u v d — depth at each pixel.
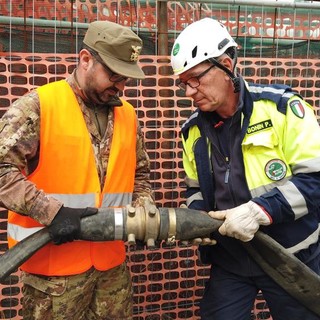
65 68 3.06
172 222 1.82
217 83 1.96
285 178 1.99
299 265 1.98
